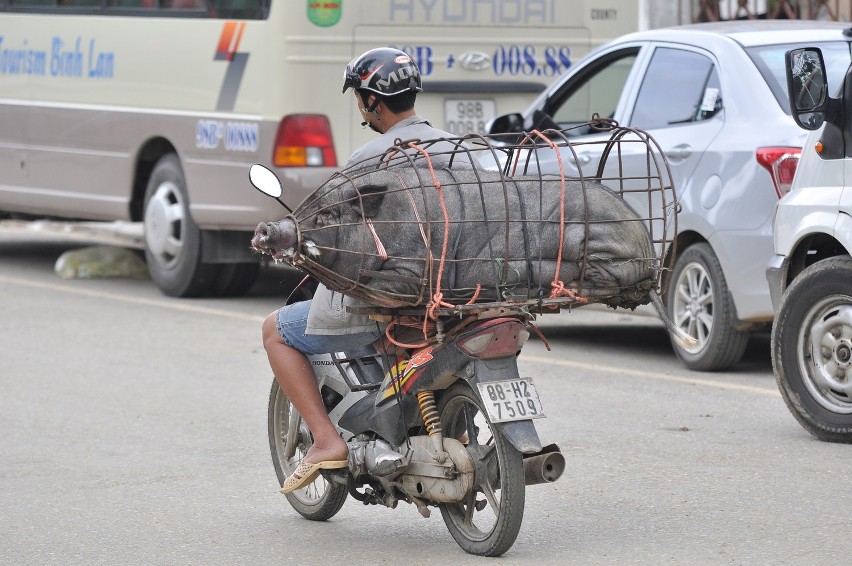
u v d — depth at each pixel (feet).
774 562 45.83
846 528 49.60
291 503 53.67
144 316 104.83
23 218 147.23
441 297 44.52
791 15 123.95
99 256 129.80
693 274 81.76
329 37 104.73
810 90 63.67
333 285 45.32
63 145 123.44
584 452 62.34
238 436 66.95
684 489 55.67
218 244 111.75
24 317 103.81
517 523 45.65
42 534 50.96
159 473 60.03
